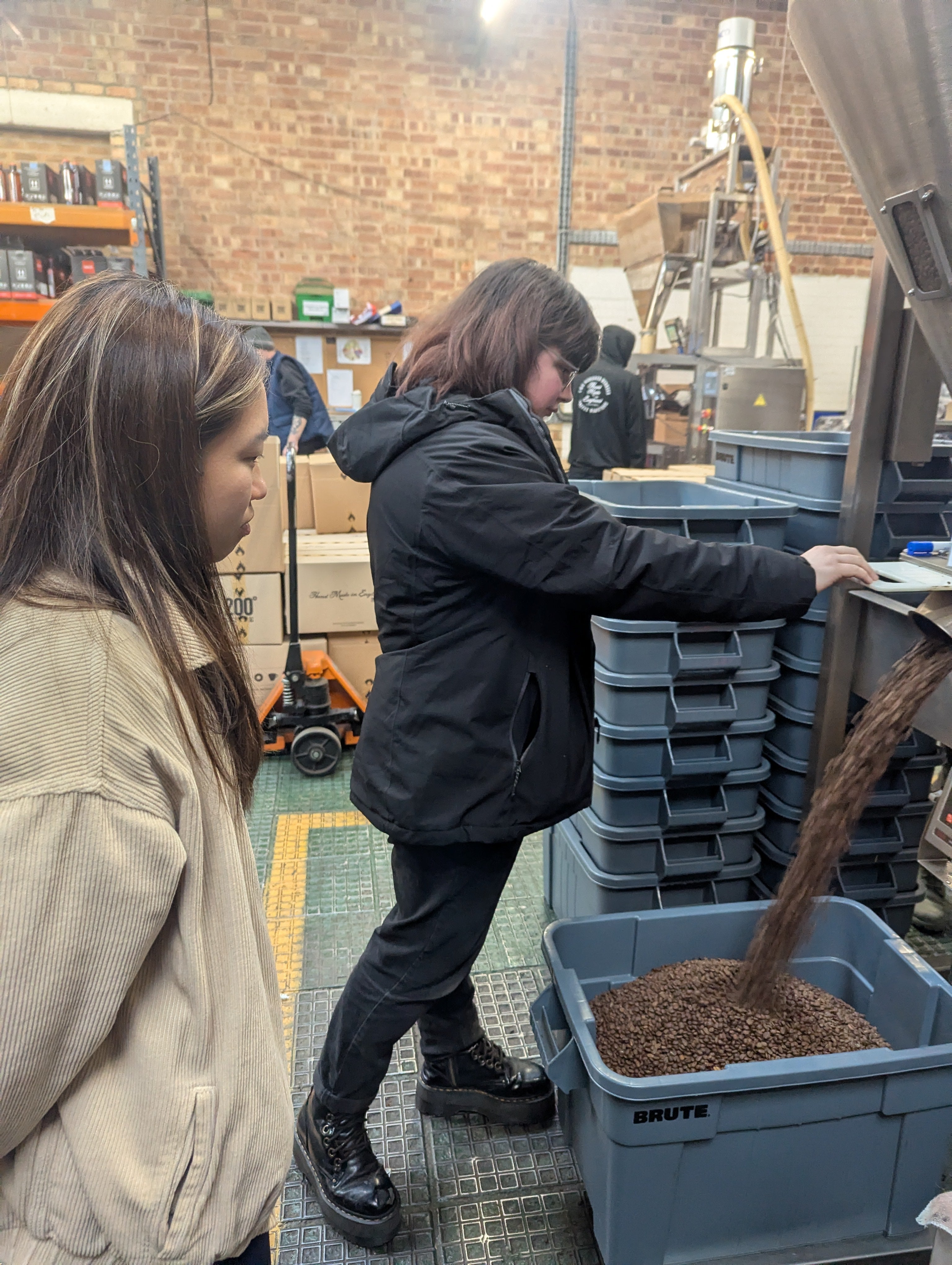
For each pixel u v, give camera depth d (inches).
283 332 211.9
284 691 116.7
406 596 44.9
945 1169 56.3
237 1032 24.1
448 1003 58.5
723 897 74.8
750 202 184.5
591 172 229.9
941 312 43.9
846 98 41.9
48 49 199.0
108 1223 22.1
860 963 61.6
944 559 55.5
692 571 42.6
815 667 70.6
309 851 98.5
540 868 96.5
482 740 44.5
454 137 221.8
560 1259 52.4
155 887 20.6
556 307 45.8
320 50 209.8
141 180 184.5
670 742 69.2
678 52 224.2
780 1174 47.5
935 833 52.2
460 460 41.9
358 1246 53.0
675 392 210.7
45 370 21.6
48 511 21.6
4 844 18.7
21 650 20.4
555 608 45.4
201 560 23.7
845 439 83.9
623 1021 56.8
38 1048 19.7
